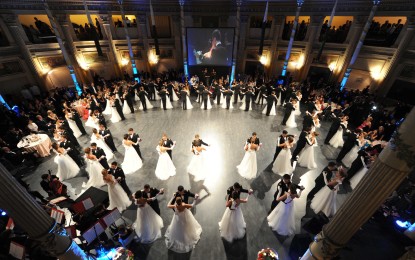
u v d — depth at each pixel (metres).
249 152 7.19
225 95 13.27
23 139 8.89
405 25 11.26
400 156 2.45
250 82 14.59
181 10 14.99
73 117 9.86
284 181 5.42
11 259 4.88
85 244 5.23
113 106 11.23
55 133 8.30
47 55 13.81
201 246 5.26
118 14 15.18
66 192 6.48
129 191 6.89
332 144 9.40
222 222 5.45
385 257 5.14
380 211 6.11
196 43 16.31
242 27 16.42
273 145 9.32
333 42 14.21
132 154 7.68
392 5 11.27
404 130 2.41
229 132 10.40
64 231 3.80
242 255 5.08
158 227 5.54
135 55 17.11
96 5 14.30
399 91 12.12
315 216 5.79
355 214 3.07
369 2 11.98
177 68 18.27
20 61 12.69
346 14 13.06
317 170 7.88
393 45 11.95
